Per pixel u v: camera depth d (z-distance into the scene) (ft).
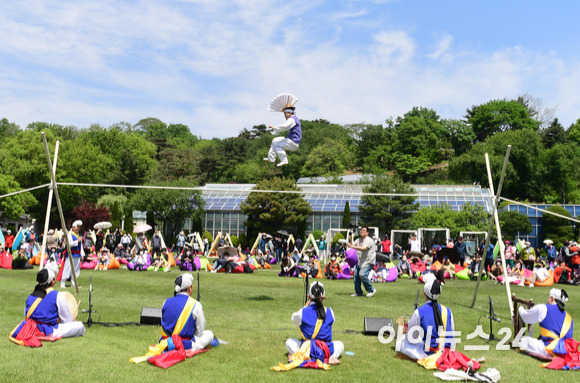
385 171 347.15
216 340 30.42
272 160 42.75
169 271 85.81
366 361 27.84
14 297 45.91
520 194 279.49
